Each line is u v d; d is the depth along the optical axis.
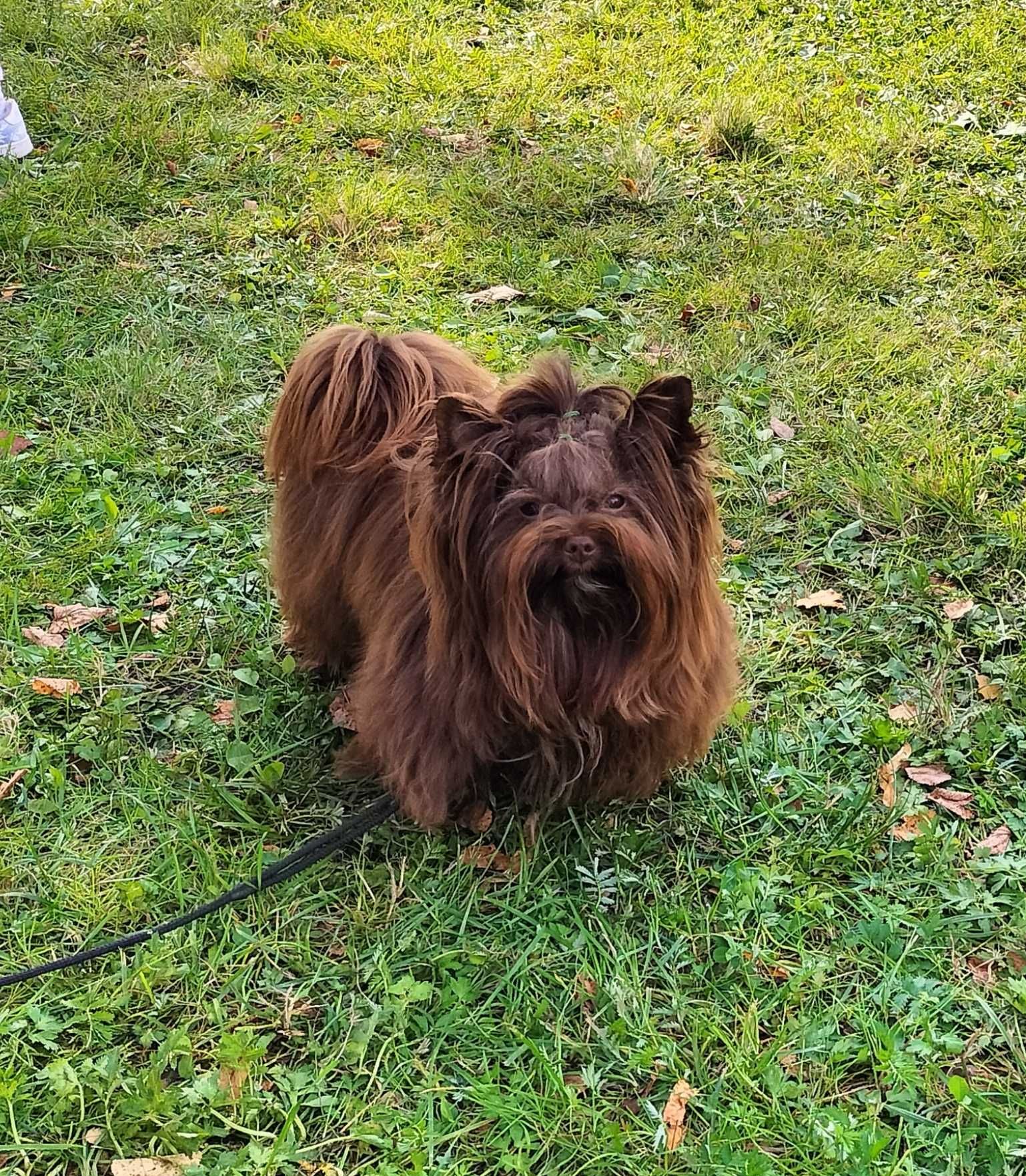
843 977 0.73
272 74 1.81
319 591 0.88
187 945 0.75
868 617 0.99
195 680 0.96
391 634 0.78
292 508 0.89
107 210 1.52
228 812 0.84
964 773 0.86
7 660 0.96
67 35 1.89
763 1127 0.65
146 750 0.89
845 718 0.90
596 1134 0.65
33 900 0.78
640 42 1.89
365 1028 0.70
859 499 1.09
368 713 0.80
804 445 1.16
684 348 1.28
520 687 0.70
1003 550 1.03
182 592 1.04
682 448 0.67
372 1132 0.65
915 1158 0.64
